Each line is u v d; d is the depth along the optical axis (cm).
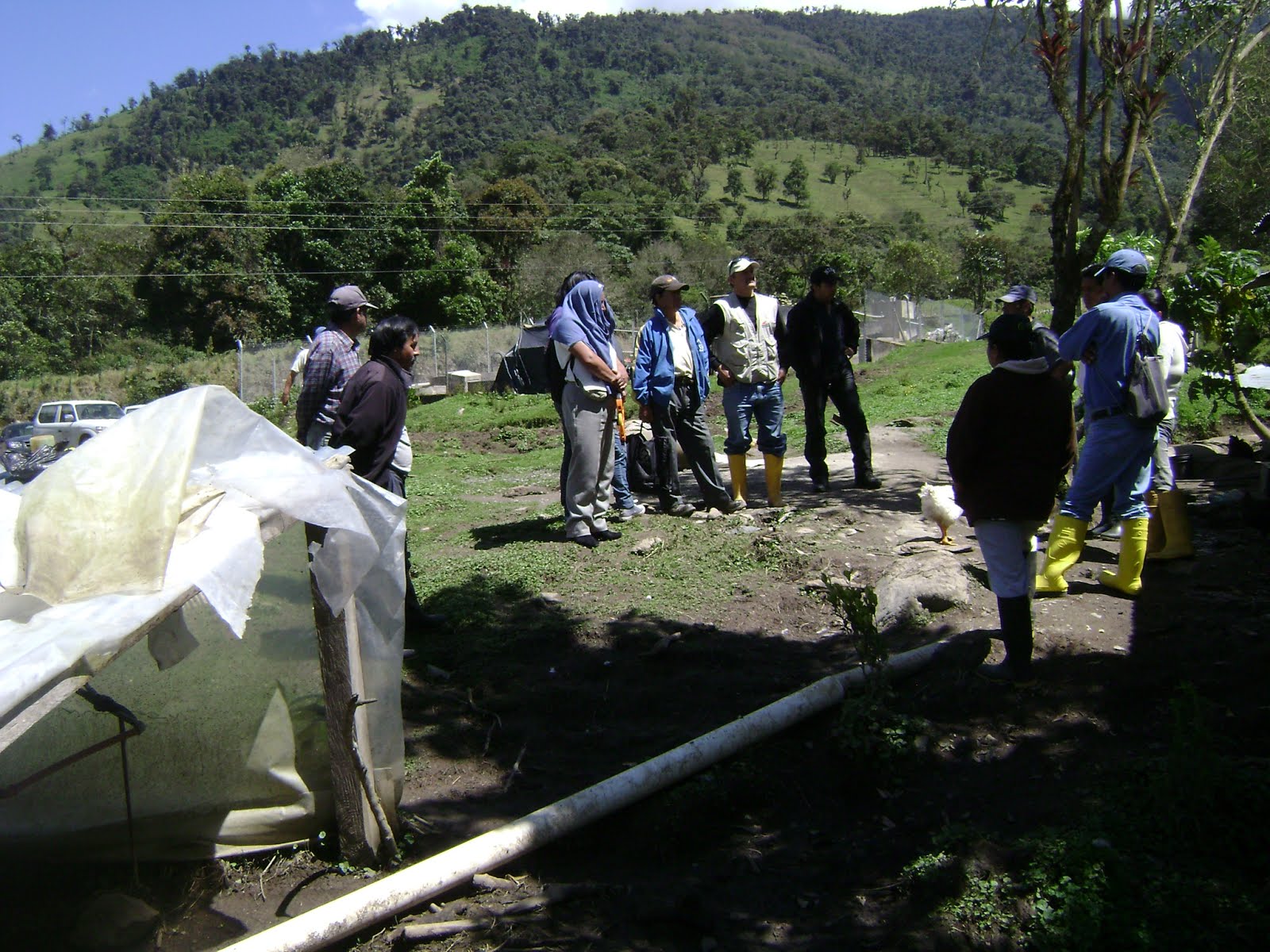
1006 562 482
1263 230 723
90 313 5262
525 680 552
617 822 420
